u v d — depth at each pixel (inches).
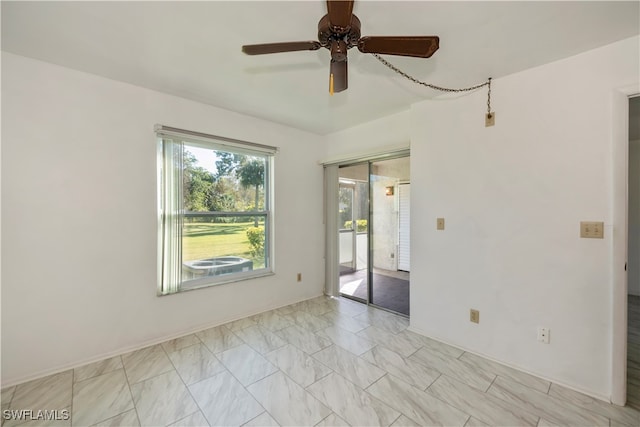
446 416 68.1
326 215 162.6
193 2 58.9
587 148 75.8
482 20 63.5
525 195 86.2
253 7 60.2
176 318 109.1
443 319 105.3
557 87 80.3
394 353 97.3
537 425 65.3
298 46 56.4
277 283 141.7
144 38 71.8
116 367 88.4
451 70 86.0
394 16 62.1
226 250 125.8
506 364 89.9
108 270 94.3
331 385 79.8
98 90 92.0
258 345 102.9
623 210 71.4
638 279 158.9
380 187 145.3
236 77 92.5
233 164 128.1
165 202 105.1
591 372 75.6
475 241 96.9
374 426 65.1
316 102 113.0
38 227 82.9
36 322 82.7
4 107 78.1
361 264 154.0
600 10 59.9
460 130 100.3
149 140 102.1
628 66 70.2
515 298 88.4
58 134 85.7
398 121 126.0
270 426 65.2
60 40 72.7
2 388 77.5
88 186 90.7
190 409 70.5
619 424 65.5
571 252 78.5
